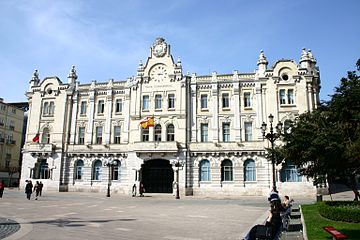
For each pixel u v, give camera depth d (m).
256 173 52.25
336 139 20.88
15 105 93.50
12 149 84.81
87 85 63.22
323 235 14.12
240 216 23.92
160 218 22.47
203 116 56.34
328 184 49.50
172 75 58.19
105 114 60.88
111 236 15.15
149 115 57.75
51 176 59.59
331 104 21.58
